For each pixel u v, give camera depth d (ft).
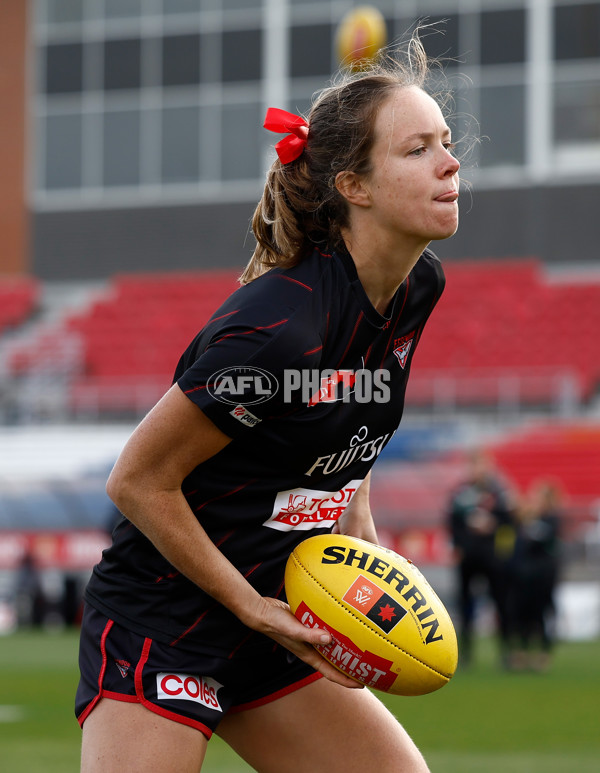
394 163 29.40
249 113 328.08
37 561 232.12
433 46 313.53
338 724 32.58
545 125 306.76
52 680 121.60
